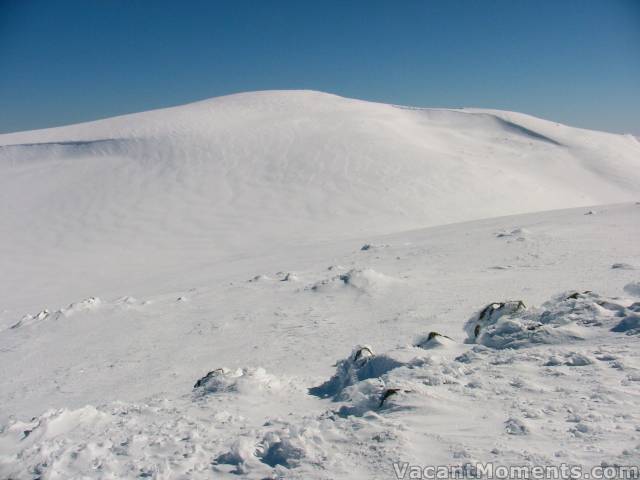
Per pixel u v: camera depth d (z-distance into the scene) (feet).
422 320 48.62
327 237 164.45
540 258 71.00
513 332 25.58
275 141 255.91
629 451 11.97
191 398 25.91
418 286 63.57
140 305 73.26
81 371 47.85
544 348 23.06
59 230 181.16
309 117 307.99
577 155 327.47
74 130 321.32
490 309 31.09
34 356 56.90
